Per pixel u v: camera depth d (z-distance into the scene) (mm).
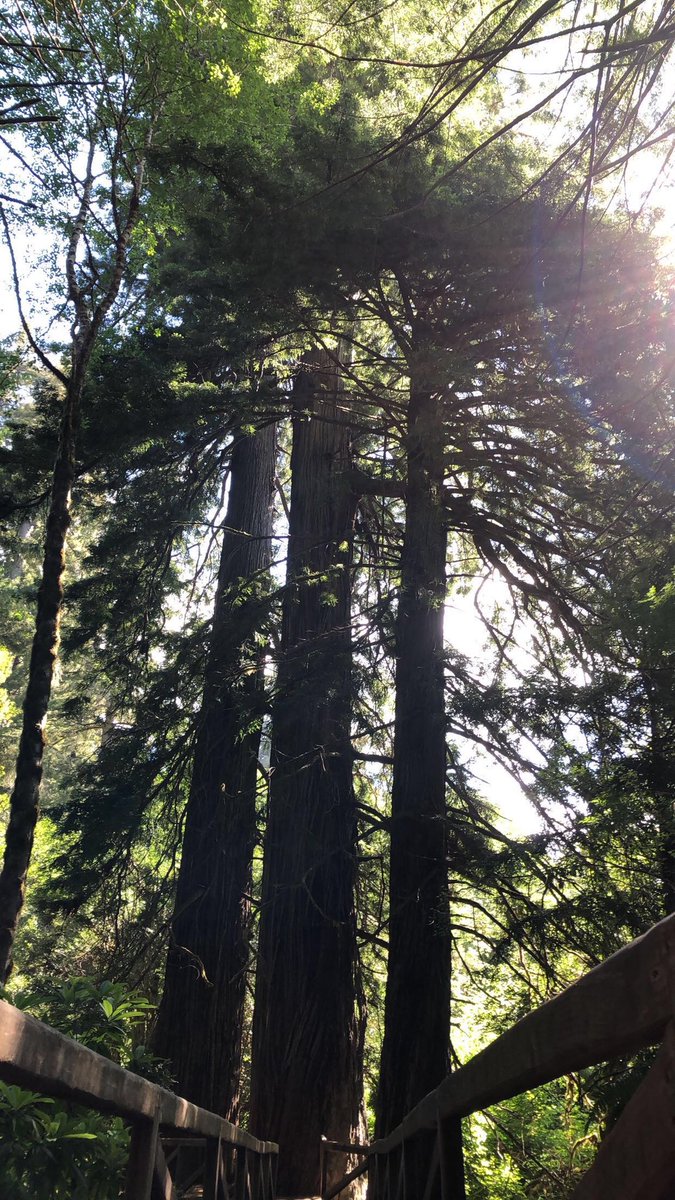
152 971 11469
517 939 8180
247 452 14180
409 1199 4492
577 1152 9953
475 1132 11117
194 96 7926
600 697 7289
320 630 12016
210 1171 4004
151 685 11867
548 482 9617
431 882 9289
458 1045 13242
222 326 9781
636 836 6809
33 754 5055
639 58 3768
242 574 13125
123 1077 2129
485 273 7727
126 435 9758
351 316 9961
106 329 10125
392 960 9188
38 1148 2586
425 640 10172
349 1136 9914
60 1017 4293
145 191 8898
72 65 6695
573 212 7293
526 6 7379
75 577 20031
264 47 7801
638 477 7477
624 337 7332
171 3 6773
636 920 7473
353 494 12539
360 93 9703
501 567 11125
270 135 9273
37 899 11070
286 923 10492
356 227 7602
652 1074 1188
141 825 11352
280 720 10516
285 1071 9953
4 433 13109
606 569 8891
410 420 9766
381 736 13148
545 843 7680
